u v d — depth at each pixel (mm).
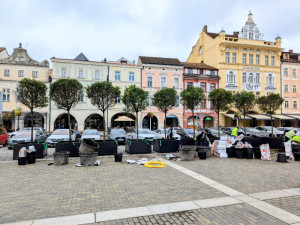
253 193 5336
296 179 6652
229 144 10883
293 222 3809
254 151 10516
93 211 4289
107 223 3803
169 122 33312
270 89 35875
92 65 30156
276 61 36500
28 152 9039
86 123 31703
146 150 12055
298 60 38594
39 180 6531
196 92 13344
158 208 4422
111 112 30812
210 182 6297
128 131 28828
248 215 4105
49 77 29109
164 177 6879
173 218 3994
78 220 3895
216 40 35156
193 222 3840
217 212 4246
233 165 8820
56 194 5289
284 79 36750
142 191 5504
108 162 9453
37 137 14375
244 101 15523
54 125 30406
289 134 11844
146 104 12375
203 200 4867
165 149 12266
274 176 7016
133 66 31656
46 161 9672
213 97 15000
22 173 7402
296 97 37094
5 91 27469
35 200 4891
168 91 12773
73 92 10578
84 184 6113
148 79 32281
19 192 5441
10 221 3857
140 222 3842
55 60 28516
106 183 6211
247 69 35250
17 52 28359
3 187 5848
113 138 16188
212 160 9969
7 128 28141
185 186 5926
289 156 10453
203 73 34312
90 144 9852
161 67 32531
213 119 33906
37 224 3734
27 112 27969
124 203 4703
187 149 9914
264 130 22016
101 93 11148
